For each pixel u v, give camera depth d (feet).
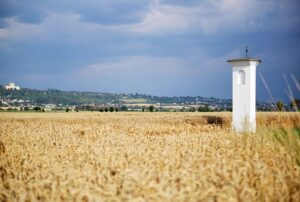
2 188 22.43
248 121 62.59
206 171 22.30
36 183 20.94
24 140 45.39
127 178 20.65
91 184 20.25
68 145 38.11
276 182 22.12
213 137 43.78
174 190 18.71
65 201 19.21
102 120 119.85
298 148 30.40
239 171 22.43
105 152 30.14
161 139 44.55
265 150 29.53
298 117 71.00
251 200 20.18
